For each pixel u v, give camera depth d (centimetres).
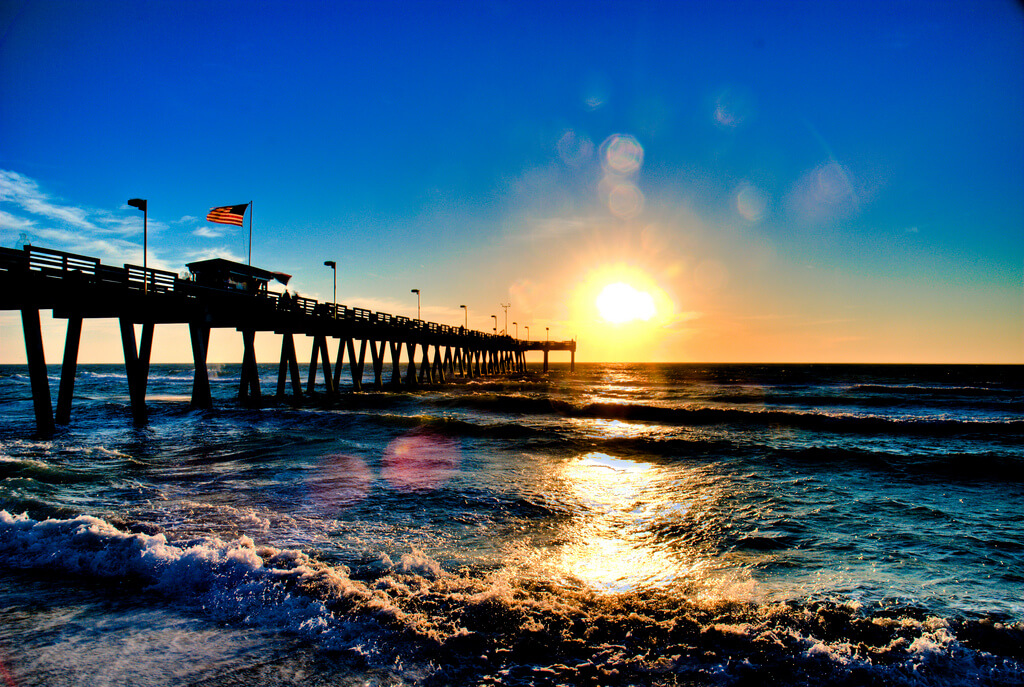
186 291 1908
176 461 1201
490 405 2778
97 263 1539
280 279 2852
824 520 814
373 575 559
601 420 2216
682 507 884
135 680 362
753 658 407
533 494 957
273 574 536
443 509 847
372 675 373
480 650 410
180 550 593
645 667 392
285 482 1010
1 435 1497
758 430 1864
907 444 1578
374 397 3145
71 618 452
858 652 419
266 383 5859
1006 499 940
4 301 1413
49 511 743
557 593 525
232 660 388
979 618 479
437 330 4547
